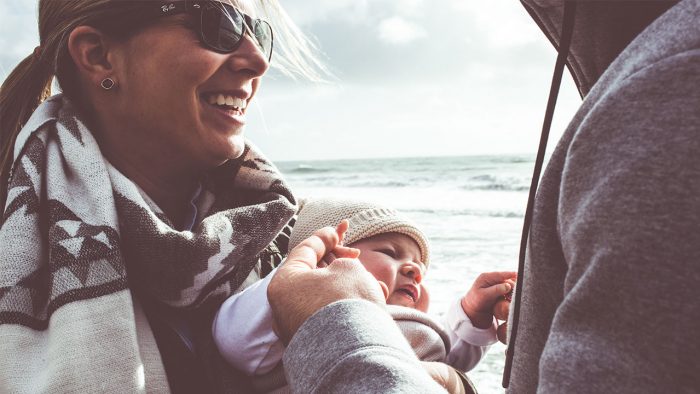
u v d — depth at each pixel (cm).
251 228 159
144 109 155
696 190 58
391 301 237
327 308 96
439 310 681
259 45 173
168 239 141
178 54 150
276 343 150
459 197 2627
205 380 152
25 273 132
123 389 125
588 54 93
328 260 137
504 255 1145
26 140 151
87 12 152
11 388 121
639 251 60
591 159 69
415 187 3431
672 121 62
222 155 163
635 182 62
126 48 153
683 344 56
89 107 162
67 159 147
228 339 153
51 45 162
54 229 135
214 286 153
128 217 142
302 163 8562
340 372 86
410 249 250
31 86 173
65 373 122
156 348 141
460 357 239
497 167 4788
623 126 66
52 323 127
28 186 142
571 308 66
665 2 82
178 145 159
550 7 94
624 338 60
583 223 67
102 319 128
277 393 153
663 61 66
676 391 56
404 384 81
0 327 127
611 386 60
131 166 164
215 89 158
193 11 150
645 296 58
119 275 133
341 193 3406
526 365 86
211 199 175
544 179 82
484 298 232
